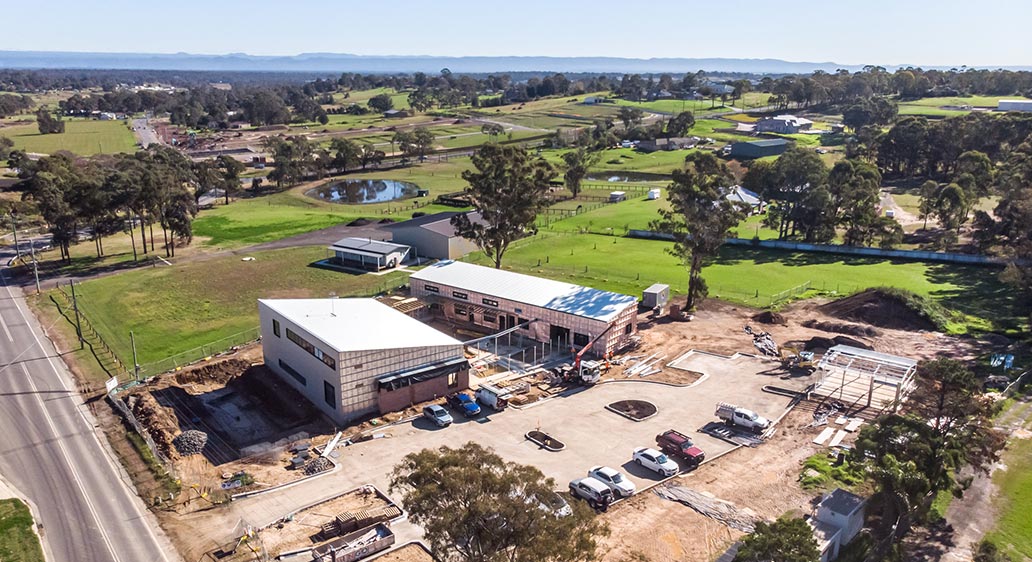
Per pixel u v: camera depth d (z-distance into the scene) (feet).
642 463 144.36
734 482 138.00
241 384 195.83
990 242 312.91
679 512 127.34
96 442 158.30
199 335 231.50
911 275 292.40
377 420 167.53
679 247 250.57
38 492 136.77
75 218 323.16
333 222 417.69
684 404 175.73
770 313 238.07
